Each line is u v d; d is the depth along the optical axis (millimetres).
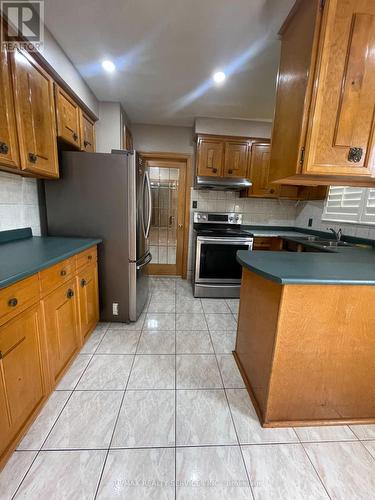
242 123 3125
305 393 1330
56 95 1787
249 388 1555
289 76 1415
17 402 1119
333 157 1275
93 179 2090
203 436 1259
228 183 3184
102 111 2645
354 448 1231
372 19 1147
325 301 1229
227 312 2738
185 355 1923
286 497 1010
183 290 3414
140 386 1576
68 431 1248
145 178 2512
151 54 1808
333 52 1166
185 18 1446
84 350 1925
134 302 2336
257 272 1263
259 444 1232
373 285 1202
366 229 2381
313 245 2482
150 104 2701
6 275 1028
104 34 1602
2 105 1271
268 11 1371
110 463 1109
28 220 1971
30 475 1048
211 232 3186
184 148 3518
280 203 3760
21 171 1583
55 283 1427
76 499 975
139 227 2344
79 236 2174
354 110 1236
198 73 2061
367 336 1299
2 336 1001
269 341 1305
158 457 1146
